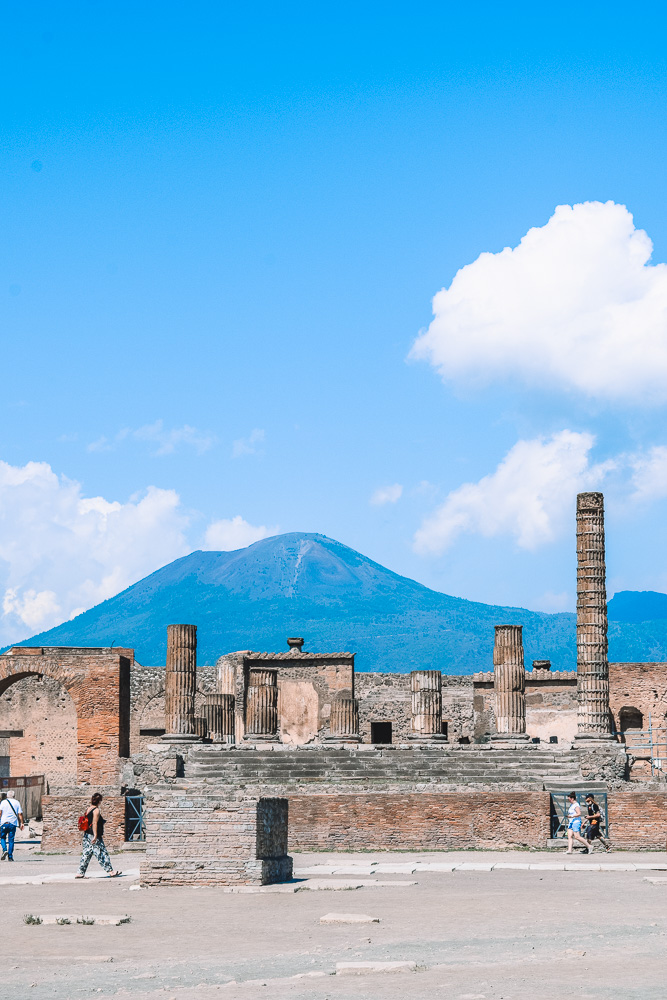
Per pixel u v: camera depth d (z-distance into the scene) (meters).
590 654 50.38
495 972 15.11
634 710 64.56
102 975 15.85
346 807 39.16
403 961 16.00
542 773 45.31
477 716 69.75
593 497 51.59
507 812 39.12
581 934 18.44
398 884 26.45
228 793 41.19
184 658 51.25
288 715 69.12
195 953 17.56
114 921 20.58
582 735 49.44
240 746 47.69
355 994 13.80
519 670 53.91
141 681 75.06
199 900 24.05
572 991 13.62
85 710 47.06
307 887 25.89
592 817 38.06
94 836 29.06
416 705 53.00
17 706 75.50
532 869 30.73
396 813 39.12
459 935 18.58
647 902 22.81
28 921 20.72
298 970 15.84
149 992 14.52
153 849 26.59
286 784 43.03
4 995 14.46
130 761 46.06
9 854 36.72
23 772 74.75
